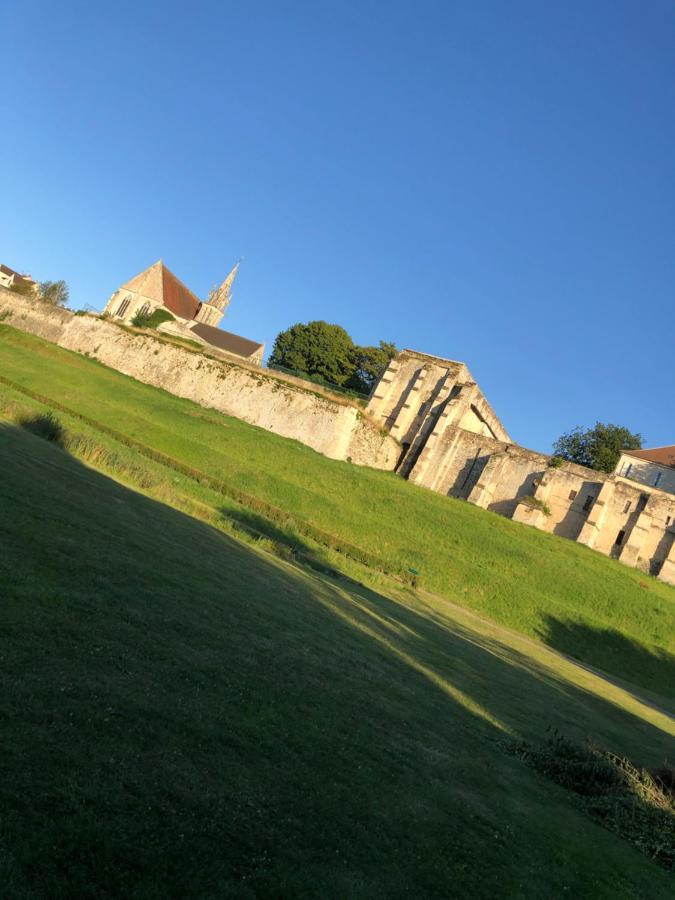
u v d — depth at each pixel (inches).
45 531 563.2
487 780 462.0
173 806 260.1
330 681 521.3
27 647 336.5
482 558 2118.6
